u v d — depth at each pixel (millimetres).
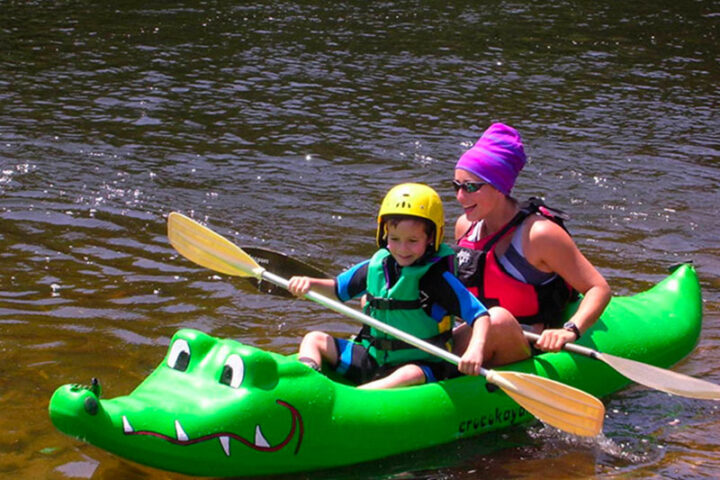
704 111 32875
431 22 45500
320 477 11320
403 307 12625
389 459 11852
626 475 11656
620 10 50688
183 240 14359
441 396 12391
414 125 29781
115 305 16656
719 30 46594
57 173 24062
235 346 11234
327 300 12781
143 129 28219
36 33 39500
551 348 12906
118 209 21906
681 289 16750
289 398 11117
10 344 14797
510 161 13453
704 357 15719
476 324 12258
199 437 10617
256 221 21625
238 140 27656
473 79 35812
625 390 14453
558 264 13406
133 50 37469
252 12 45719
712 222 22719
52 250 19141
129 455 10484
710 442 12711
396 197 12391
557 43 42469
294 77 34781
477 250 13820
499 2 51344
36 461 11359
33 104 30000
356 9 47719
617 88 35531
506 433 12828
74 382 13609
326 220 21859
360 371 12906
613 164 26875
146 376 13984
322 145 27547
